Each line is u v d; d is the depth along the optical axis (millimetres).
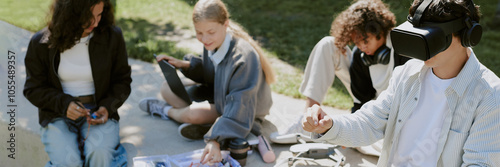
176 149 2762
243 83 2629
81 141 2473
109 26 2557
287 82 3914
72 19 2287
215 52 2770
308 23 5988
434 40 1372
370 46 2398
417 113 1699
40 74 2471
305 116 1692
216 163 2420
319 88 2785
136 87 3652
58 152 2395
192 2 6629
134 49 4500
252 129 2859
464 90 1525
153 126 3064
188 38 5141
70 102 2410
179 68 3092
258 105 2898
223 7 2623
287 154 2721
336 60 2766
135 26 5496
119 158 2510
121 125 3064
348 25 2387
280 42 5164
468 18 1397
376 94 2695
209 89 3188
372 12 2340
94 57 2512
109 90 2670
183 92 2906
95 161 2412
